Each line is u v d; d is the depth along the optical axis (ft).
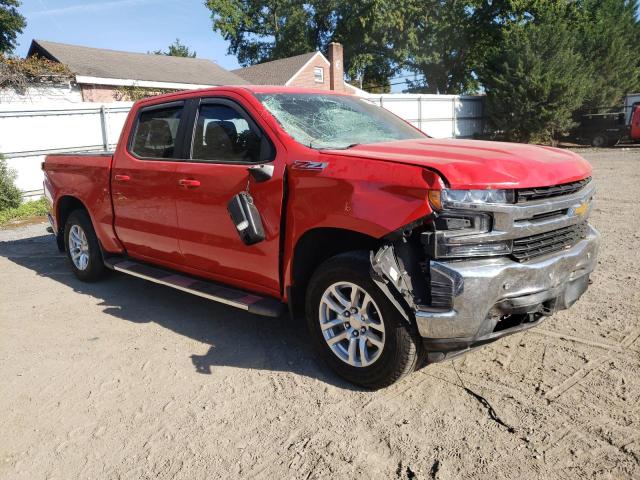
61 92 70.90
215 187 13.47
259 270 12.94
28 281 21.06
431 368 12.17
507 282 9.98
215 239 13.79
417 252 10.43
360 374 11.23
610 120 89.45
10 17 104.37
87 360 13.66
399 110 85.61
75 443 10.18
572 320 14.30
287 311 12.95
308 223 11.46
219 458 9.50
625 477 8.36
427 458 9.12
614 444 9.13
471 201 9.64
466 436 9.64
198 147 14.47
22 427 10.80
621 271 18.24
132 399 11.66
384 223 10.11
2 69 62.85
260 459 9.41
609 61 100.37
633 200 32.60
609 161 61.00
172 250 15.44
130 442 10.12
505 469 8.72
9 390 12.28
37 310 17.53
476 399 10.78
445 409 10.52
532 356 12.41
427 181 9.67
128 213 16.71
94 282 20.27
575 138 97.91
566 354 12.41
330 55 123.13
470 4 124.47
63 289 19.74
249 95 13.44
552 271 10.57
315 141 12.61
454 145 12.15
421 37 134.31
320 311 11.75
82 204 20.01
